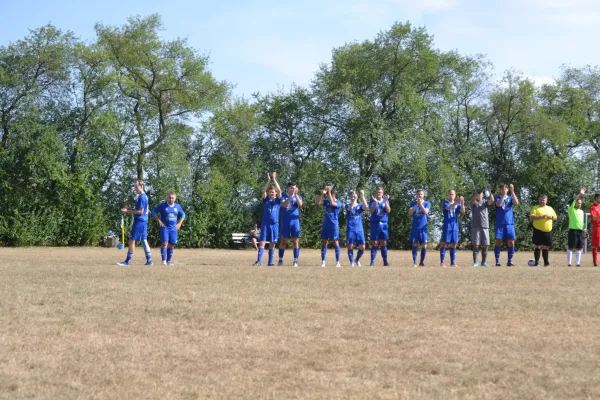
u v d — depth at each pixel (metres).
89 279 13.40
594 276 14.46
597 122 54.78
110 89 46.97
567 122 55.00
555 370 6.22
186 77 48.62
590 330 8.00
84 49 45.56
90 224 45.25
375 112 49.25
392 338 7.57
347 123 50.34
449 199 21.59
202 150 52.12
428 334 7.79
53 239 44.78
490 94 53.47
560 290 11.60
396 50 49.09
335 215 20.39
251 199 51.47
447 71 51.78
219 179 49.62
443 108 51.12
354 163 51.22
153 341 7.48
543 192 52.22
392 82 50.28
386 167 49.53
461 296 10.80
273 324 8.42
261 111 54.19
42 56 44.69
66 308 9.53
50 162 43.78
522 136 53.66
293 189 19.98
